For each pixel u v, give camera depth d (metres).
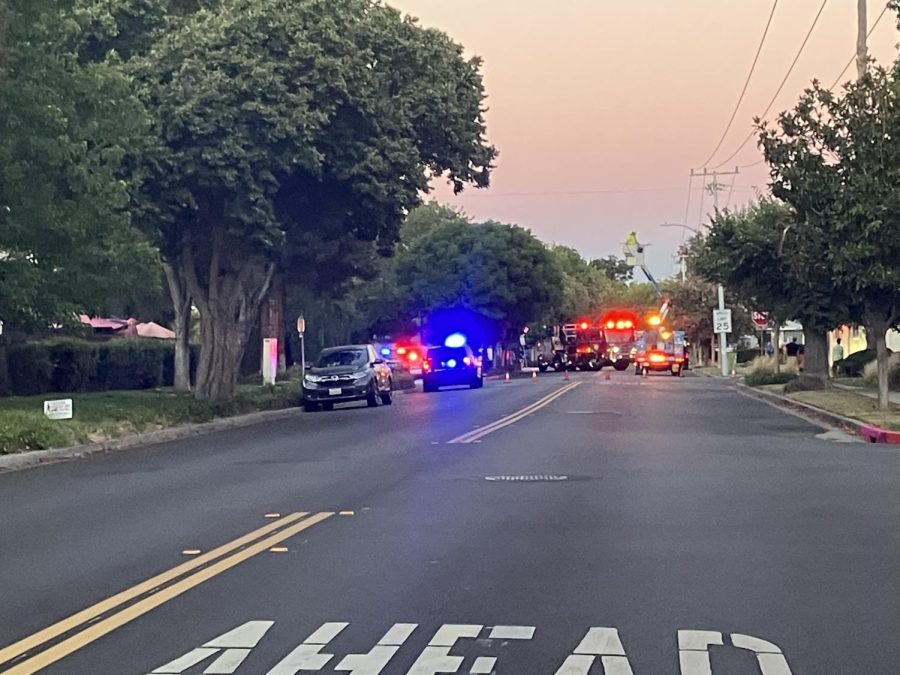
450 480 16.02
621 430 24.17
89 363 37.41
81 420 23.95
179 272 37.59
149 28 30.36
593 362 84.06
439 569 10.00
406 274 76.12
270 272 35.19
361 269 49.03
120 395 32.75
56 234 23.92
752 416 28.95
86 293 25.16
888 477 16.02
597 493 14.54
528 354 100.50
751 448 20.25
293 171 29.48
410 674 6.99
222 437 25.39
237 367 34.75
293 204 31.62
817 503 13.62
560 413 29.94
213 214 30.61
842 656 7.38
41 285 24.23
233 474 17.47
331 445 21.97
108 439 23.22
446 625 8.12
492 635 7.84
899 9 24.27
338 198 31.78
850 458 18.50
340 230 33.31
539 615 8.38
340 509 13.52
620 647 7.55
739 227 34.03
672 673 7.00
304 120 27.95
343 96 29.25
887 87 24.55
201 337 33.12
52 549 11.25
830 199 25.94
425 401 38.47
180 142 28.19
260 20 28.53
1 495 15.56
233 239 31.30
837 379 47.44
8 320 25.03
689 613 8.44
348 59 29.38
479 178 36.09
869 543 11.10
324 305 64.94
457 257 75.19
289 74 28.64
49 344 35.25
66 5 24.52
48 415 23.31
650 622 8.18
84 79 24.58
